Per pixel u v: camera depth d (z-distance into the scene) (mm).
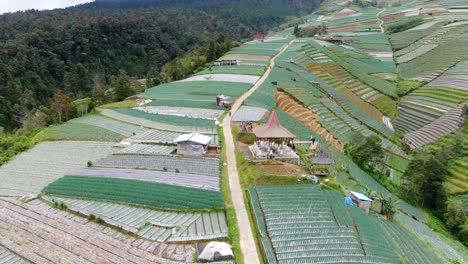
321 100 101812
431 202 70562
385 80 137875
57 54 157750
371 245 42125
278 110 87625
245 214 45531
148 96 100188
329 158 64688
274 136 60156
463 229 61656
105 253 38156
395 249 43875
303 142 68938
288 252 39156
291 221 44562
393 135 99188
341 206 49250
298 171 57281
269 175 53969
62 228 42438
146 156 61688
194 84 109750
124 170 56875
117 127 76875
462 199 69688
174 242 39750
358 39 190625
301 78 117438
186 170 56406
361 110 109250
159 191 49656
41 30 160875
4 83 128625
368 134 91438
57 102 94750
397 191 72125
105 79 168750
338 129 87875
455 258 50281
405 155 88312
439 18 197250
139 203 47188
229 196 49500
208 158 60812
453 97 111312
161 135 70938
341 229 43906
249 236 41500
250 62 135875
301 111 91188
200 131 71750
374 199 57938
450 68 131750
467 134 88188
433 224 64188
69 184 52250
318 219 45406
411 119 108875
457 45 148375
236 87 103188
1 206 47406
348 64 146000
